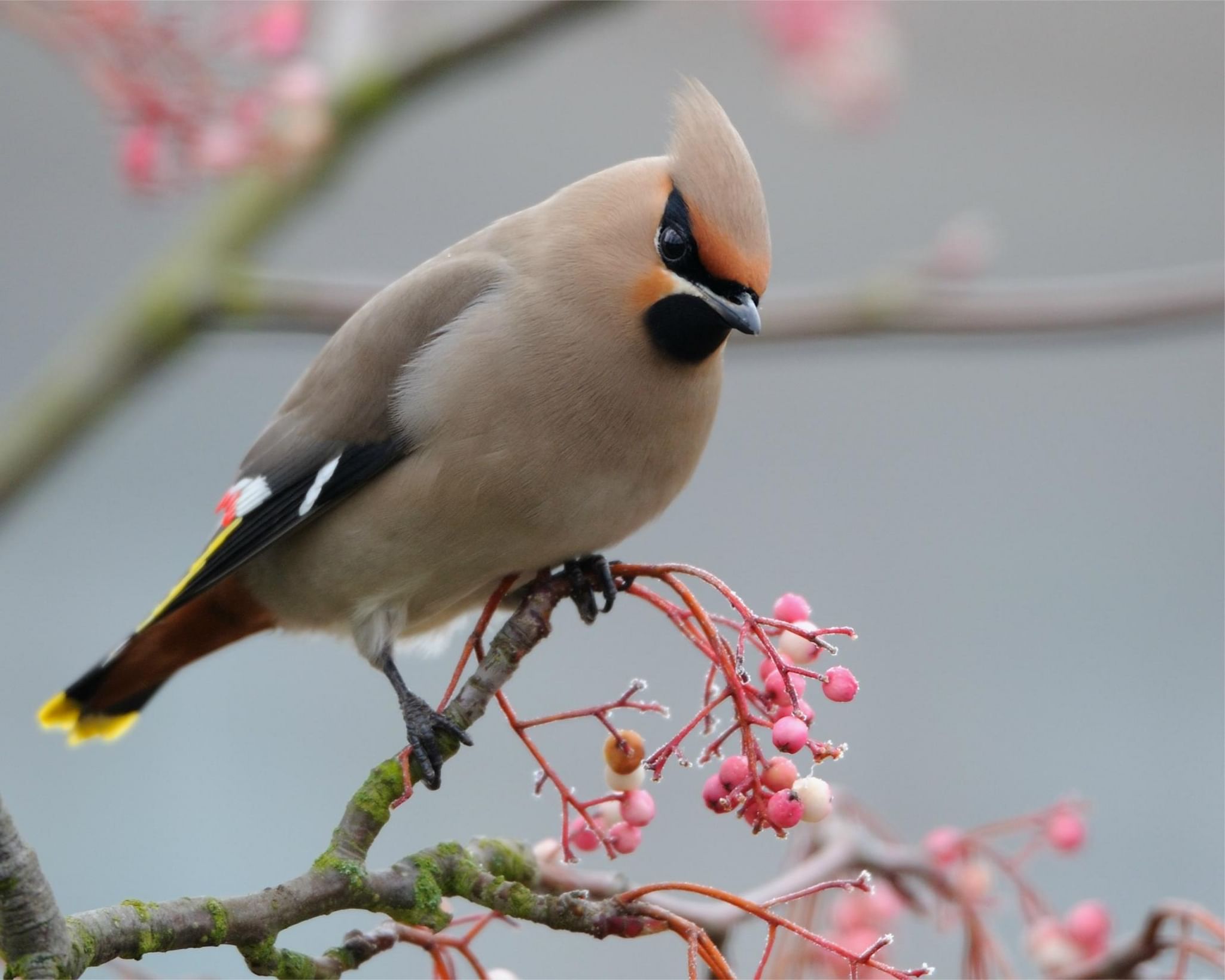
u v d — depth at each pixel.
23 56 16.12
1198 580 14.64
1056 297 9.11
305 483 8.41
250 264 9.33
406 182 17.06
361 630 8.46
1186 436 15.65
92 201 15.98
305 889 5.64
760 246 7.86
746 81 17.78
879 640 14.16
